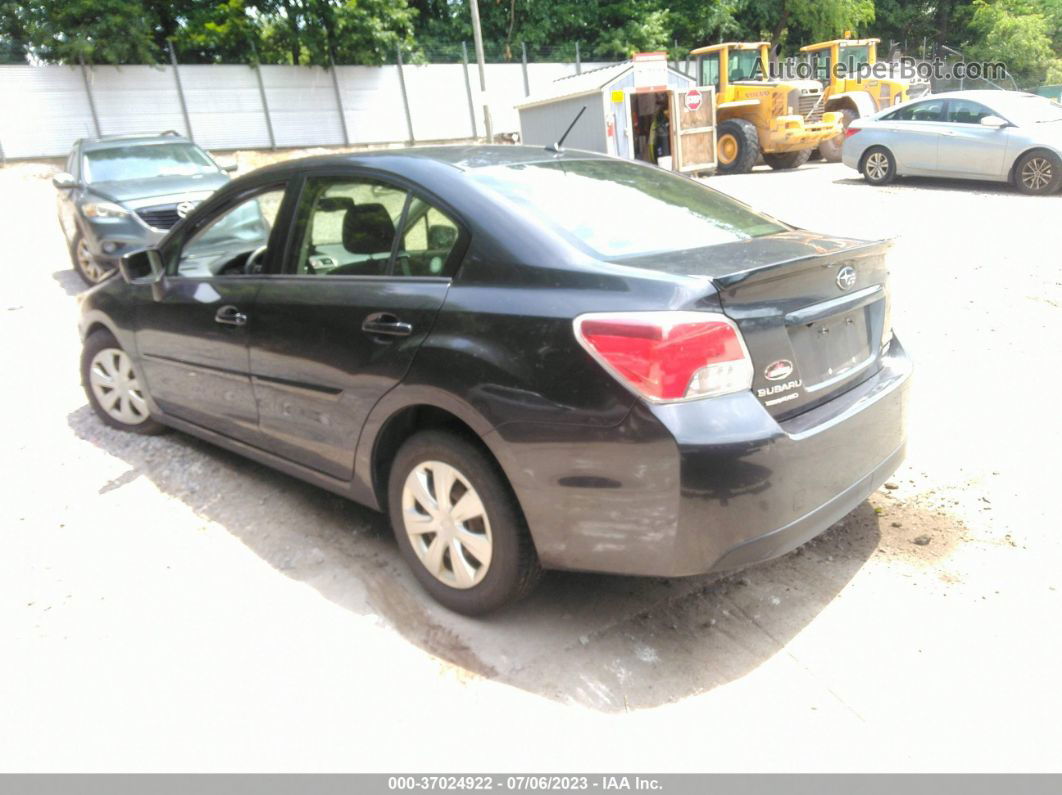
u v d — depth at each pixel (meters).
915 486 3.92
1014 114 12.86
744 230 3.24
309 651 2.86
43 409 5.29
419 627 2.98
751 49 19.78
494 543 2.81
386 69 27.69
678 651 2.83
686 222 3.17
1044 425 4.45
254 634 2.95
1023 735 2.39
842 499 2.83
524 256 2.74
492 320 2.70
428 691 2.66
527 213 2.87
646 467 2.43
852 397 2.94
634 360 2.42
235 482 4.13
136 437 4.72
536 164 3.35
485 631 2.96
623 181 3.42
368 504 3.33
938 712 2.50
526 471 2.63
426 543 3.10
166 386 4.27
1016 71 41.00
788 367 2.66
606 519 2.54
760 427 2.49
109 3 22.98
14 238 13.24
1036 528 3.48
